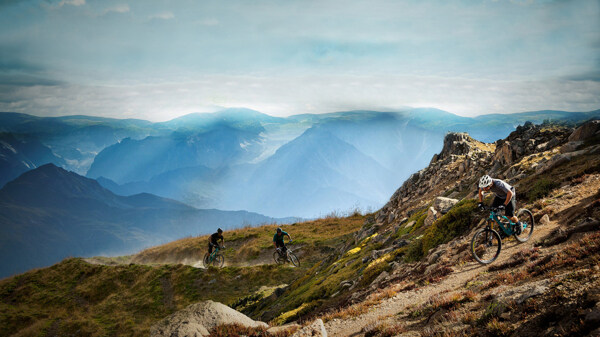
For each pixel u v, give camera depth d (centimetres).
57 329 3017
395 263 1609
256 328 975
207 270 3450
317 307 1625
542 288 634
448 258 1270
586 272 617
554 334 508
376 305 1125
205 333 905
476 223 1404
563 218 1101
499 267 959
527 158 1892
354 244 2758
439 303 846
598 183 1212
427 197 2578
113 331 2825
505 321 616
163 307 3088
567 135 1994
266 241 4250
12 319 3206
